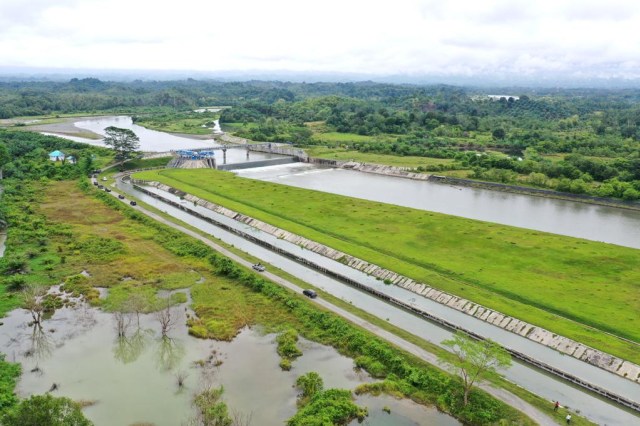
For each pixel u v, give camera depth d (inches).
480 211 7047.2
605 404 2731.3
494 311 3634.4
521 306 3678.6
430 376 2844.5
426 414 2620.6
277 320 3602.4
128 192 7755.9
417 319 3688.5
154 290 4072.3
